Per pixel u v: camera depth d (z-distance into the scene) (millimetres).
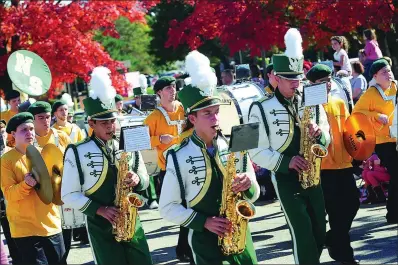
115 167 7086
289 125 7594
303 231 7430
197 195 6152
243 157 6250
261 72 21688
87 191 7012
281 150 7582
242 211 6035
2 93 21703
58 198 7996
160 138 10859
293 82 7566
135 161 7148
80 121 18359
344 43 15672
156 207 14969
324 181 8766
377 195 12430
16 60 11406
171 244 11164
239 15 18406
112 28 22188
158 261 10141
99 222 6996
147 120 11086
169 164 6230
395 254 9000
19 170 8109
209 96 6152
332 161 8719
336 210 8750
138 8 22406
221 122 12594
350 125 8867
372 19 17234
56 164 8062
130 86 21828
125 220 6891
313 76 9078
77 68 20422
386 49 22984
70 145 7121
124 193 6895
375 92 10414
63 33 20141
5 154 8211
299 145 7574
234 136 5785
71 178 7008
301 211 7461
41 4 19969
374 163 12508
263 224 11656
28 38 20359
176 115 11086
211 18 19516
